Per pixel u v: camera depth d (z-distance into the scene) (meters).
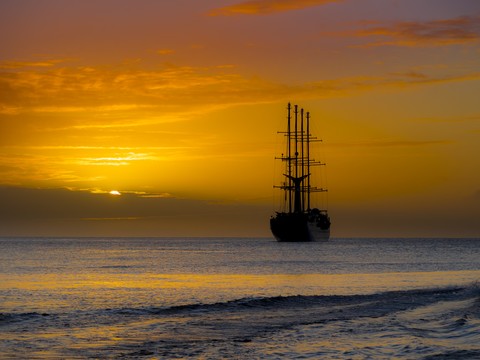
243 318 121.12
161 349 89.38
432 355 80.88
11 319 118.12
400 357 80.69
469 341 90.12
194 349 89.06
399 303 141.88
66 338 98.88
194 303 154.25
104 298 167.38
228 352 86.38
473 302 139.25
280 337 98.12
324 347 88.62
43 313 127.25
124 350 89.06
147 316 124.06
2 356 85.25
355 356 82.06
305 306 138.75
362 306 137.88
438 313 122.38
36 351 88.50
